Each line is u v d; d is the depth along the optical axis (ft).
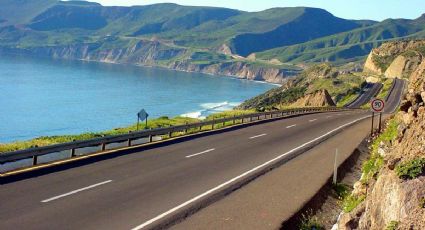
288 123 140.67
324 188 55.98
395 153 34.50
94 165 61.72
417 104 37.76
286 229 40.98
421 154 28.14
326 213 48.96
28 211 39.70
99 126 348.79
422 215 21.70
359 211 33.53
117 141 77.61
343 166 70.13
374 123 140.67
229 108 556.10
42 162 62.80
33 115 392.68
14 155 55.98
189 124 105.40
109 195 46.50
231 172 61.52
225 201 47.06
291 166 67.72
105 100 540.52
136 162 65.51
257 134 107.86
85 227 36.45
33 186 48.47
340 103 411.75
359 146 90.38
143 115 99.45
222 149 82.07
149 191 49.06
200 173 59.93
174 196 47.62
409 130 34.76
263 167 65.87
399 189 25.52
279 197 49.75
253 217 42.29
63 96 556.51
